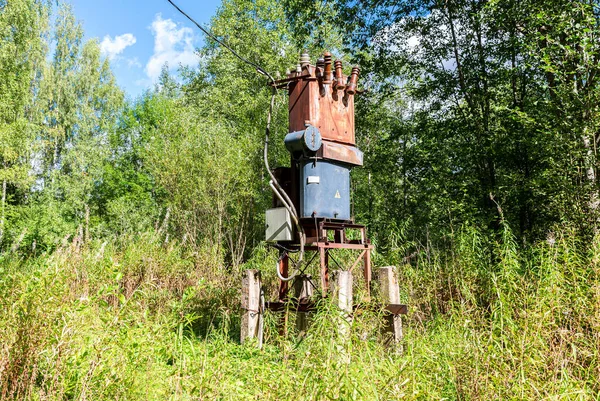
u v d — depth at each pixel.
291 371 4.25
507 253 8.22
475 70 14.44
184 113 21.20
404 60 16.03
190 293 5.27
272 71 22.95
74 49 35.69
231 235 18.34
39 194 29.73
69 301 4.62
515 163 13.62
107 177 30.14
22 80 23.83
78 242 11.36
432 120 15.44
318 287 8.38
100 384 3.92
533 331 4.85
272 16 24.19
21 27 24.58
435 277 9.53
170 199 19.30
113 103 35.97
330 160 7.08
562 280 6.24
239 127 22.23
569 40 9.55
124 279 10.46
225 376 4.37
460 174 14.58
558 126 9.73
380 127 20.16
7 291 4.51
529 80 13.34
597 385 4.47
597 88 9.03
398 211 16.97
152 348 4.27
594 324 5.18
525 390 4.06
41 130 31.23
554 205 9.52
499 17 11.99
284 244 7.32
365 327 5.77
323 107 7.12
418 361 4.85
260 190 18.75
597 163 8.98
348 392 3.54
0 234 22.67
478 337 4.77
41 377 4.14
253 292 6.97
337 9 17.00
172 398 3.93
